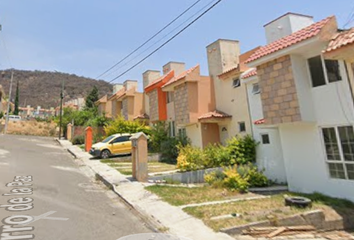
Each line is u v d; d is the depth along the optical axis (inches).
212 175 469.4
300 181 388.2
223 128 671.1
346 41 286.2
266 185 451.5
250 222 245.6
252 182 445.4
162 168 598.2
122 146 756.6
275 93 385.4
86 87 4099.4
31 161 589.9
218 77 665.6
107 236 217.2
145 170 463.2
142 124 982.4
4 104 2047.2
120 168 580.7
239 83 613.0
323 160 355.6
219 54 690.8
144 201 327.0
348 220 284.0
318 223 269.9
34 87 4035.4
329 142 349.7
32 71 4424.2
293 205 297.9
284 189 418.6
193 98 675.4
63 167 569.6
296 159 395.2
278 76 382.3
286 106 367.6
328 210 291.7
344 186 327.9
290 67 365.1
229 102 641.6
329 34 333.7
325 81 350.6
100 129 1127.0
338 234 262.1
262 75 409.7
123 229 236.7
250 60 415.8
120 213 288.2
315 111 362.6
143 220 265.7
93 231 226.7
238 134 596.7
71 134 1207.6
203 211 281.9
